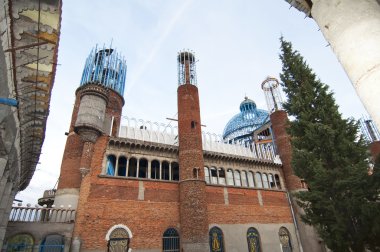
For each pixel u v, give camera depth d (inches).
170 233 881.5
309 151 707.4
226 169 1160.8
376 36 161.8
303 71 820.6
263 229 1080.8
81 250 727.7
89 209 792.3
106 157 916.0
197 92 1182.9
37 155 689.0
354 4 181.0
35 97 449.1
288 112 825.5
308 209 683.4
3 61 313.0
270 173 1282.0
